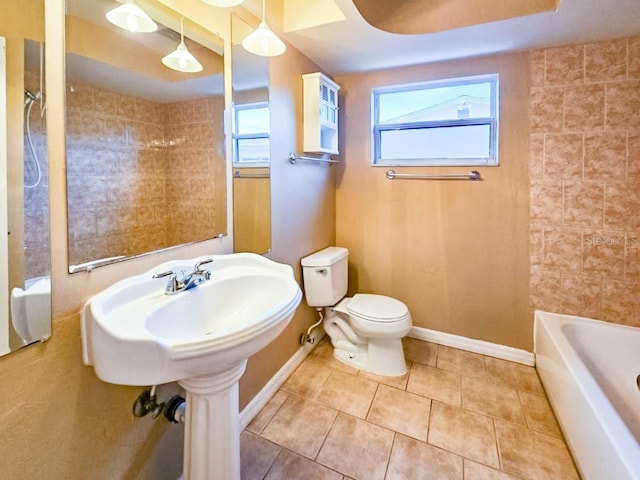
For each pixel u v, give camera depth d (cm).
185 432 110
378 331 203
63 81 89
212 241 146
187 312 115
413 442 158
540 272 215
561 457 148
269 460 149
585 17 161
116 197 105
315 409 181
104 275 101
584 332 195
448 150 238
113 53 102
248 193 167
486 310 233
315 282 219
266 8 166
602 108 190
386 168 252
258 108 171
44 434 88
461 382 204
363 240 266
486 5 167
